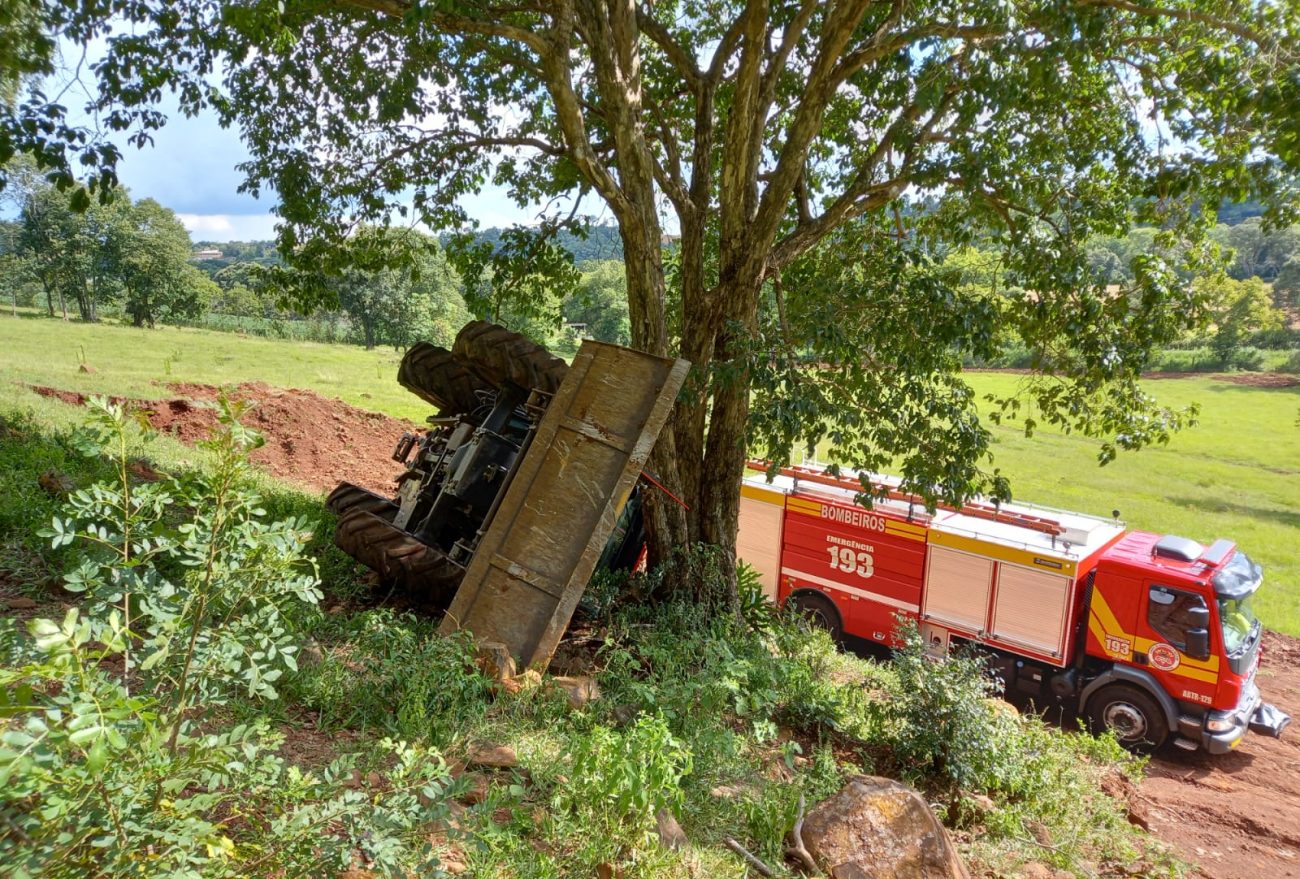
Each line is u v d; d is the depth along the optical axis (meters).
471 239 11.48
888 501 12.43
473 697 4.80
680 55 9.01
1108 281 8.74
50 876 1.95
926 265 8.32
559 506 5.85
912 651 6.84
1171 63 8.34
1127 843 6.24
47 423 10.91
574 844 3.58
